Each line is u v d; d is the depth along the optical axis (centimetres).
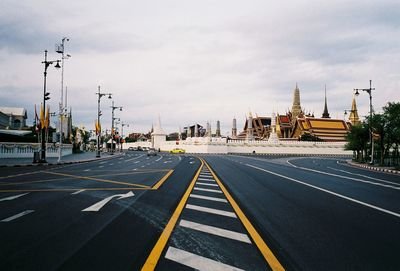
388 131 4303
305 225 930
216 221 965
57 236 795
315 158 7544
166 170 3031
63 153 6681
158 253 673
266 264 616
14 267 596
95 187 1744
